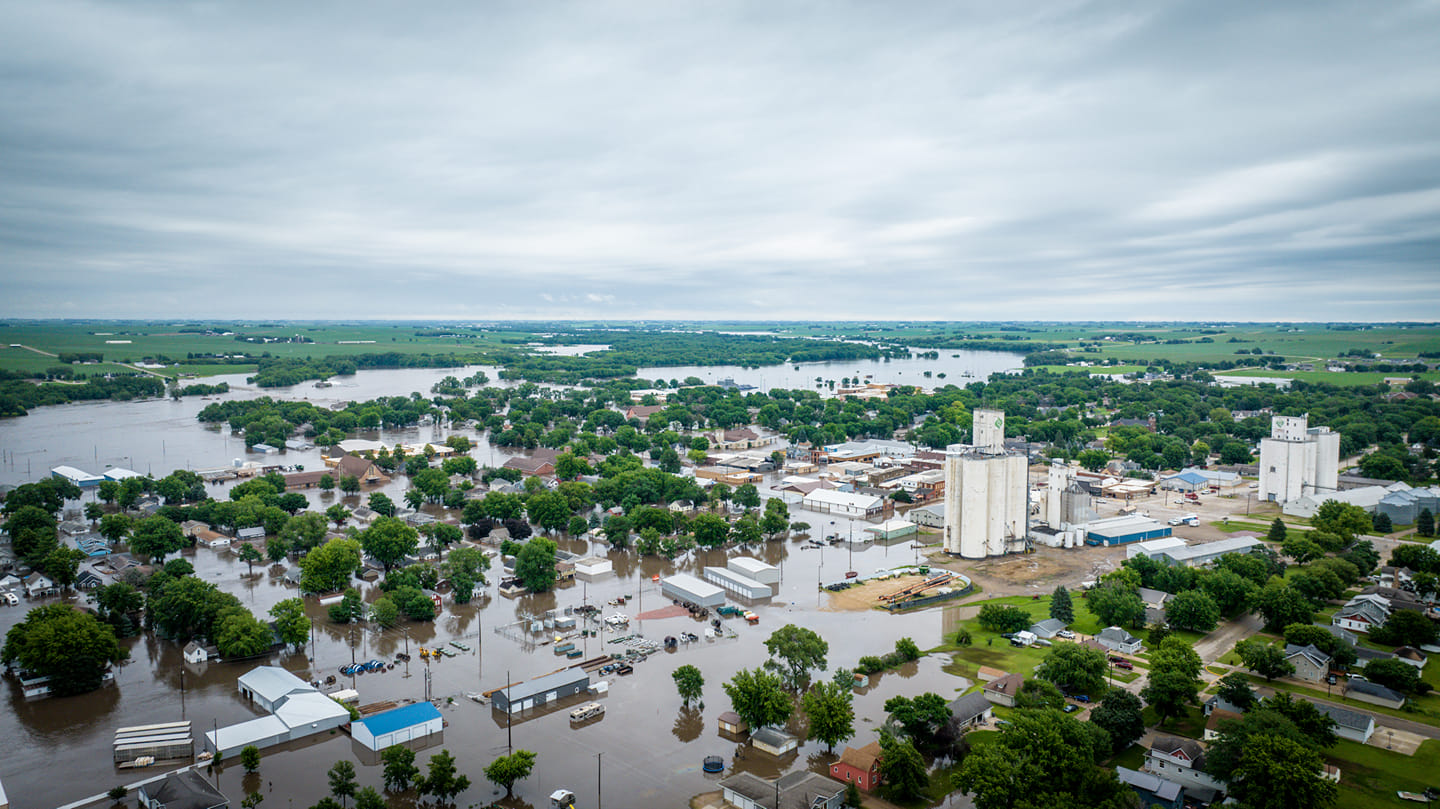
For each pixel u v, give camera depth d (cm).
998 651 19062
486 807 12800
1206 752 13725
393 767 13062
